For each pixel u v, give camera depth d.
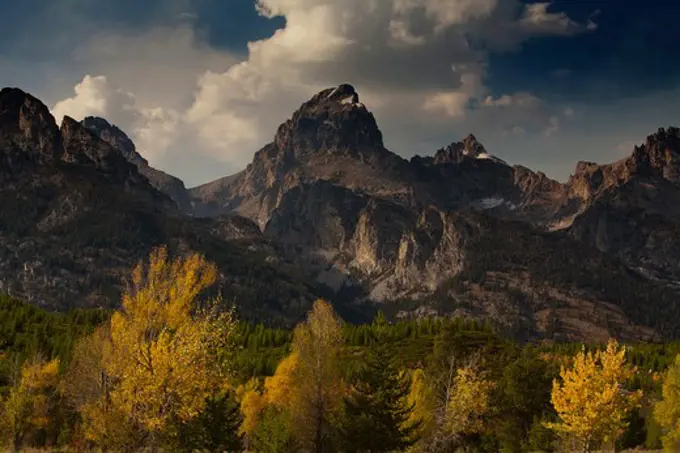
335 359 66.56
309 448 65.25
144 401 38.88
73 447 64.81
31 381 80.69
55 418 79.75
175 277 43.72
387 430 62.16
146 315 42.75
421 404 66.62
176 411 39.41
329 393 65.19
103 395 45.00
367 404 62.56
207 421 56.12
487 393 76.56
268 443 67.00
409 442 63.47
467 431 72.31
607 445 73.19
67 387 76.19
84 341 73.12
